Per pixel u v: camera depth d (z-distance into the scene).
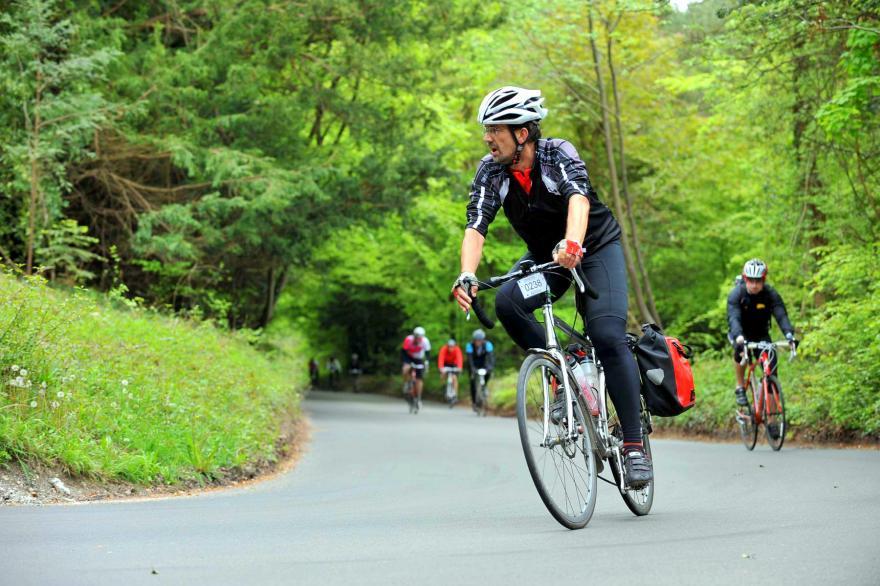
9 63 29.45
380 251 73.75
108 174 35.84
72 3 34.22
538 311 11.11
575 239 10.29
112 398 17.23
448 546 9.05
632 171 57.53
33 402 15.02
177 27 38.62
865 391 25.11
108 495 14.22
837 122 26.50
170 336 25.59
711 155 50.94
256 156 37.25
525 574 7.54
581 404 10.88
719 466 19.06
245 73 36.34
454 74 48.31
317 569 7.85
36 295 19.53
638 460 11.15
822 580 7.11
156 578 7.49
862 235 32.34
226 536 9.82
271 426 24.84
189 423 18.14
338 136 46.41
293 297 80.81
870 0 25.12
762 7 27.33
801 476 16.28
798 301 35.59
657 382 11.50
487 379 54.03
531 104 10.61
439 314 78.12
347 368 113.94
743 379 24.77
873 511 10.98
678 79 47.94
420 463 22.23
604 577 7.35
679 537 9.37
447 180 44.28
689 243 59.91
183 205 37.00
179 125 36.19
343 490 16.23
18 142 29.64
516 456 23.89
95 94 30.92
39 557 8.39
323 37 42.28
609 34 45.16
